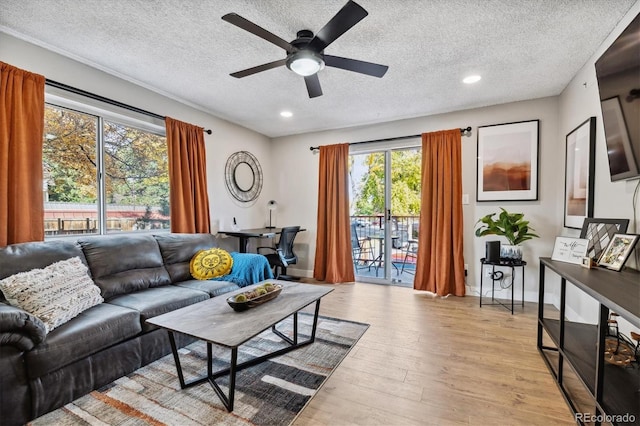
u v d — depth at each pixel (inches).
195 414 62.1
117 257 98.3
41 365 59.7
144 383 73.1
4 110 82.0
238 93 131.6
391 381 74.4
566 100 122.0
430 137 153.6
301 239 197.2
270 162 205.6
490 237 145.5
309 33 84.4
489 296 146.1
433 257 152.2
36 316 65.8
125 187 121.4
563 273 66.6
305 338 99.0
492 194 144.0
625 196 76.9
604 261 72.7
